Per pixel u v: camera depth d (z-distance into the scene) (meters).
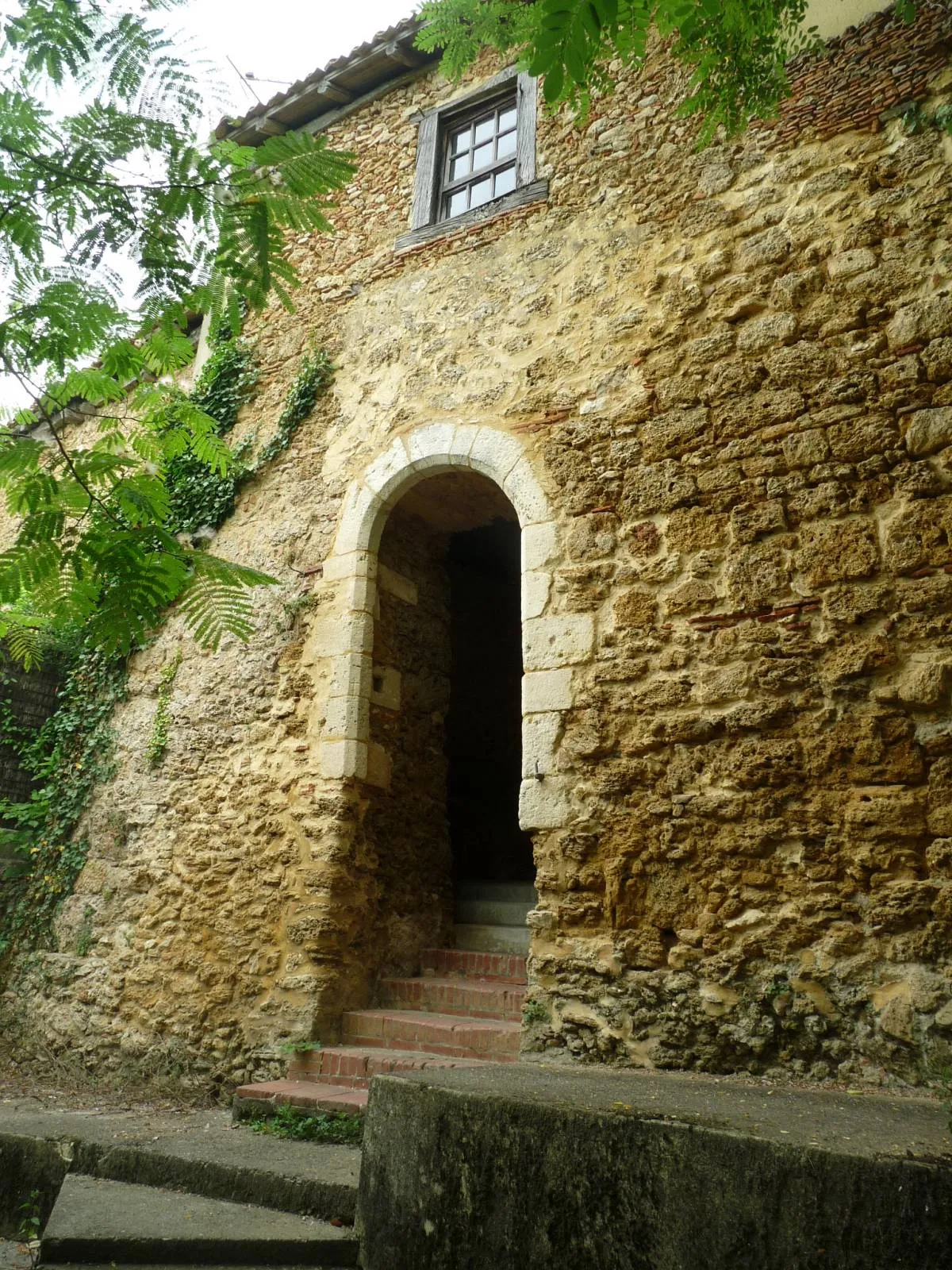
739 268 4.88
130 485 2.26
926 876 3.71
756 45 4.05
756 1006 3.88
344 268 6.71
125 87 1.87
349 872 5.35
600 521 4.90
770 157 4.97
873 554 4.12
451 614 7.28
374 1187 3.03
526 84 6.19
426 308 6.11
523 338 5.56
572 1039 4.25
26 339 2.08
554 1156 2.66
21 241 1.99
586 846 4.48
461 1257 2.73
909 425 4.18
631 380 5.05
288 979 5.20
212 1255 2.95
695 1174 2.43
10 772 7.21
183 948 5.68
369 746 5.59
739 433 4.61
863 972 3.73
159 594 2.16
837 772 3.98
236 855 5.68
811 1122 2.63
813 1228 2.23
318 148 2.00
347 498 6.02
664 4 3.15
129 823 6.25
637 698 4.54
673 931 4.20
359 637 5.66
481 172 6.39
